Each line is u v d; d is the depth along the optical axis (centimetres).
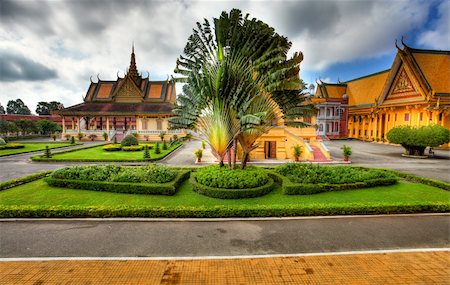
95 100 4625
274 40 1148
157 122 4356
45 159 2002
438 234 706
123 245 629
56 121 5912
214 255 584
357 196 1020
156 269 524
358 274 511
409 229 739
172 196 1000
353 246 632
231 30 1100
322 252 601
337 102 4669
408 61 3538
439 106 3164
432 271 523
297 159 2036
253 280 490
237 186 1003
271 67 1138
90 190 1062
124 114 4209
